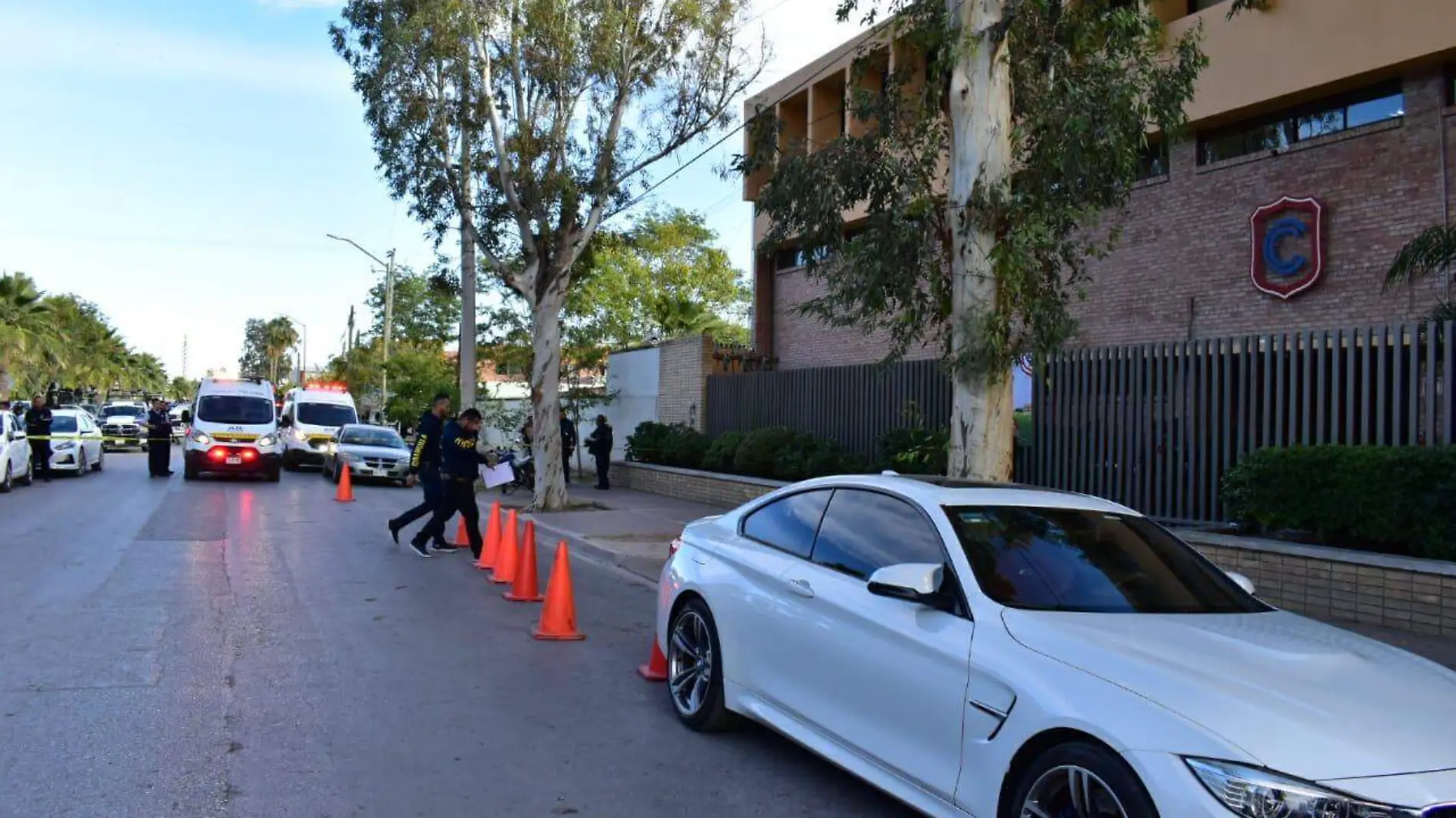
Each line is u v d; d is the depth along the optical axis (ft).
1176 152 48.08
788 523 18.33
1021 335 26.61
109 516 50.11
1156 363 37.68
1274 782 10.08
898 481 17.07
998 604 13.70
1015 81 28.40
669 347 77.15
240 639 25.07
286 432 93.71
